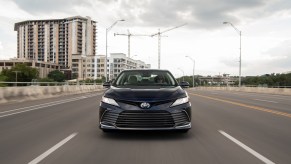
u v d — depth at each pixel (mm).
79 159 5715
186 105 7293
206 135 8055
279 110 15148
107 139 7492
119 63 144750
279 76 90250
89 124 10008
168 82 8594
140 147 6664
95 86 49875
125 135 7980
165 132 8398
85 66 176375
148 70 9328
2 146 6773
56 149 6480
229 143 7102
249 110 15008
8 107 16219
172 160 5656
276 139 7602
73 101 21344
